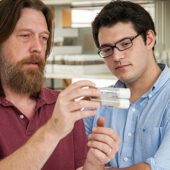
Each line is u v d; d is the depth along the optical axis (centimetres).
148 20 119
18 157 67
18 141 90
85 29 212
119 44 112
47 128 67
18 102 97
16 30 92
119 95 74
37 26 93
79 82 65
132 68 113
